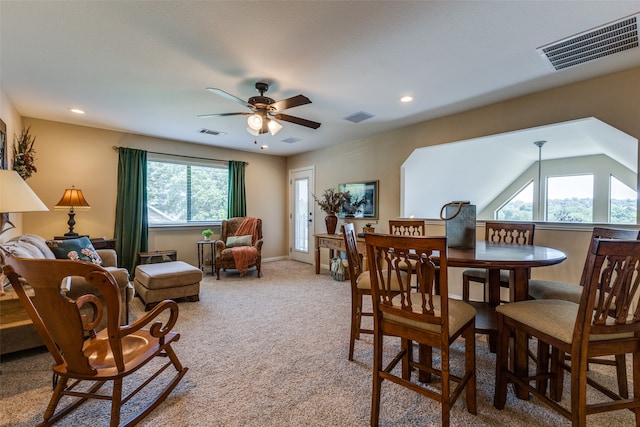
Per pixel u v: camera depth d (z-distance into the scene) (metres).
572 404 1.28
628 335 1.30
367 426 1.48
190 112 3.54
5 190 1.72
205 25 1.86
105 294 1.28
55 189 3.96
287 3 1.66
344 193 4.93
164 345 1.63
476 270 2.60
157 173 4.91
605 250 1.18
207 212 5.46
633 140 2.67
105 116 3.71
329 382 1.86
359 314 2.32
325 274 4.98
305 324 2.80
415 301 1.63
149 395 1.72
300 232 6.30
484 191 6.07
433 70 2.46
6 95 2.95
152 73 2.52
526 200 6.20
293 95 2.99
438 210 5.51
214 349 2.29
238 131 4.45
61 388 1.45
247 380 1.87
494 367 2.04
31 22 1.83
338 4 1.67
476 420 1.51
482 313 2.08
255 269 5.39
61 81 2.69
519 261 1.62
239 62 2.33
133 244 4.47
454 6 1.68
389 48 2.12
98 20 1.81
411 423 1.50
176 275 3.34
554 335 1.36
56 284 1.25
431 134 3.84
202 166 5.39
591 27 1.86
